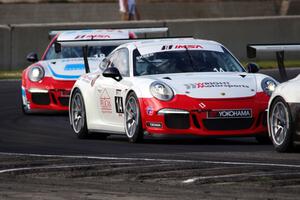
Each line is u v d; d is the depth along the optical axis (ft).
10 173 81.30
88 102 121.08
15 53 231.50
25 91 154.40
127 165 84.43
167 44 118.52
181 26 244.63
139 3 316.81
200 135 105.50
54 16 307.58
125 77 115.03
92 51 158.10
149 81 109.60
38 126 135.95
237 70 116.06
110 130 116.57
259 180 73.67
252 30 250.16
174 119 106.22
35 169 82.89
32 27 233.14
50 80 152.87
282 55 111.45
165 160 87.86
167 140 113.60
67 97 152.46
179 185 72.69
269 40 251.39
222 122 106.11
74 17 308.40
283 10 324.60
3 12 306.35
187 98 106.42
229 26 248.11
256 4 325.62
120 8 292.40
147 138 115.44
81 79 125.49
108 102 116.67
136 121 109.50
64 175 79.51
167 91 107.34
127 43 120.88
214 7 321.93
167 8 318.65
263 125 106.93
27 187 73.56
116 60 120.06
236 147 104.53
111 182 75.20
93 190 71.46
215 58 116.88
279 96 96.02
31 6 309.22
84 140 118.83
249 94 107.24
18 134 125.18
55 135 124.36
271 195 67.46
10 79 208.03
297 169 79.66
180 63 115.24
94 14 309.22
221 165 82.89
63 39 158.40
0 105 165.37
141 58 116.06
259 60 251.19
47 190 71.87
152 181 74.84
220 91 107.14
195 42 119.55
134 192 70.03
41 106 153.07
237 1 325.83
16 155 96.02
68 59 157.69
